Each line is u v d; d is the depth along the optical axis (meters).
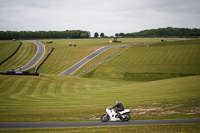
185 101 24.98
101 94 39.66
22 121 18.66
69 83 55.50
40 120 19.03
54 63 105.50
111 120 17.31
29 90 45.16
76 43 165.12
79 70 89.00
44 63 107.00
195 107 21.94
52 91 45.22
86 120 18.66
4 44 158.50
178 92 32.84
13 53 127.31
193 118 17.83
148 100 28.33
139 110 22.55
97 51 119.81
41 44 159.75
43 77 60.28
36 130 15.34
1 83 49.53
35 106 28.72
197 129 14.25
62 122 17.98
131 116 19.98
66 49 133.88
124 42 165.88
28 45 153.38
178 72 72.19
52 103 31.48
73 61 105.38
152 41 171.75
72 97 37.62
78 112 22.89
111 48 123.38
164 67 78.19
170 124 15.62
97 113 21.83
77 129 15.34
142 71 77.25
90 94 40.53
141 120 17.78
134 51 105.88
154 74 73.44
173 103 24.53
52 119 19.39
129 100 30.12
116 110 17.27
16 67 102.25
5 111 24.78
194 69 73.12
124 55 100.62
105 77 76.62
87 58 107.12
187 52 94.25
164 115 19.64
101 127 15.49
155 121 17.23
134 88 43.91
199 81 42.22
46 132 14.74
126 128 14.98
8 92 42.34
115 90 43.78
